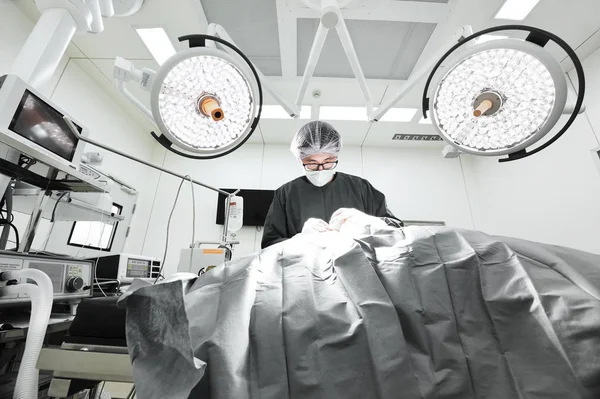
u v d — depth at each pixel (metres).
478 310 0.51
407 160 4.08
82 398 1.07
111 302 0.73
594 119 2.52
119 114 3.34
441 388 0.44
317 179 1.54
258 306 0.52
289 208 1.63
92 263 1.23
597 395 0.39
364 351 0.46
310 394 0.43
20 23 2.14
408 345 0.48
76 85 2.73
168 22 2.31
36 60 1.08
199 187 3.83
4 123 0.91
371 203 1.67
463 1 2.10
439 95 0.73
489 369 0.45
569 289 0.47
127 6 2.08
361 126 3.68
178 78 0.67
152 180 3.84
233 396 0.39
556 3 2.18
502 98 0.68
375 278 0.54
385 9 2.04
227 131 0.76
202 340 0.46
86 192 1.48
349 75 2.78
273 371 0.45
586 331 0.42
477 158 3.95
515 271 0.52
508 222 3.36
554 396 0.41
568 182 2.71
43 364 0.69
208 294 0.54
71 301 1.12
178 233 3.61
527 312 0.48
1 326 0.86
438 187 3.93
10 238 1.99
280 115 3.48
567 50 0.61
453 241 0.61
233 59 0.65
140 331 0.49
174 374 0.43
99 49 2.59
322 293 0.54
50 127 1.08
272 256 0.66
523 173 3.22
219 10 2.14
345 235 0.76
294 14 2.04
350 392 0.43
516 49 0.61
